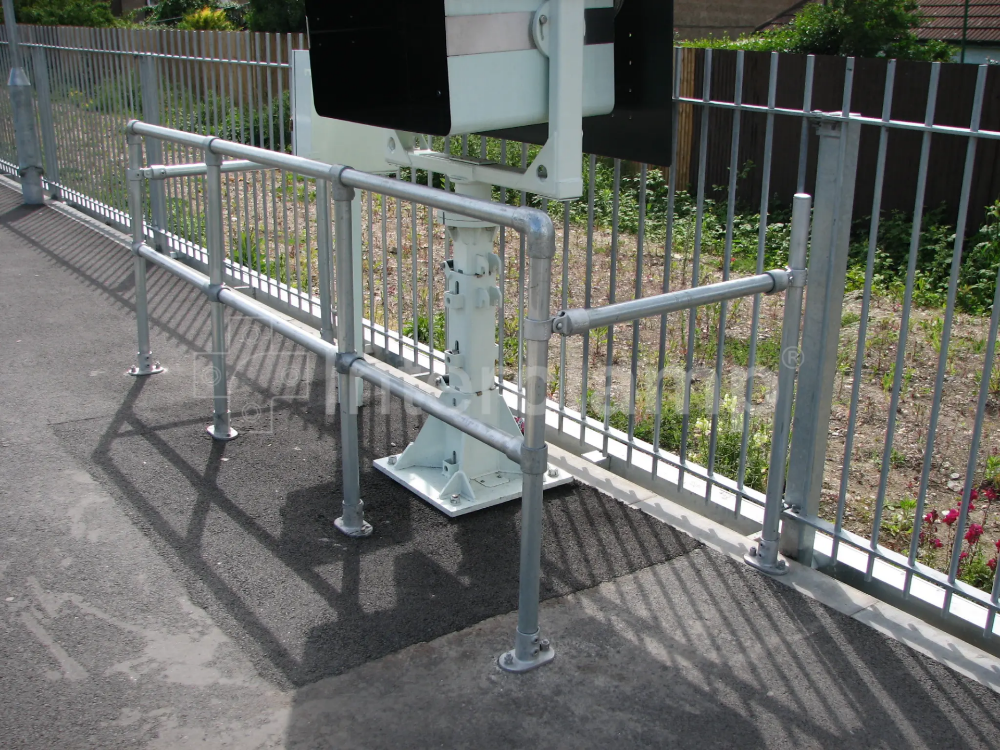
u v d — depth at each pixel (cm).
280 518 370
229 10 3039
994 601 291
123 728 256
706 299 293
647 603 320
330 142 446
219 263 415
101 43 805
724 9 2612
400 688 275
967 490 293
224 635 297
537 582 281
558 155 305
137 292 503
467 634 301
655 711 268
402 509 380
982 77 257
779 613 316
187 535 355
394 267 749
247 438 440
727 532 368
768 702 273
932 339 642
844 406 538
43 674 277
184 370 523
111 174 845
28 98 934
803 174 313
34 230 853
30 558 336
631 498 394
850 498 434
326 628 302
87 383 501
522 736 257
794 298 315
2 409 464
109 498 380
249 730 257
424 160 363
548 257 251
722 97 1067
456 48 285
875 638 303
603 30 325
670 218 358
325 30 336
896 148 975
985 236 866
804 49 1504
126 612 307
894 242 921
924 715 268
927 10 1959
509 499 386
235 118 643
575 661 289
